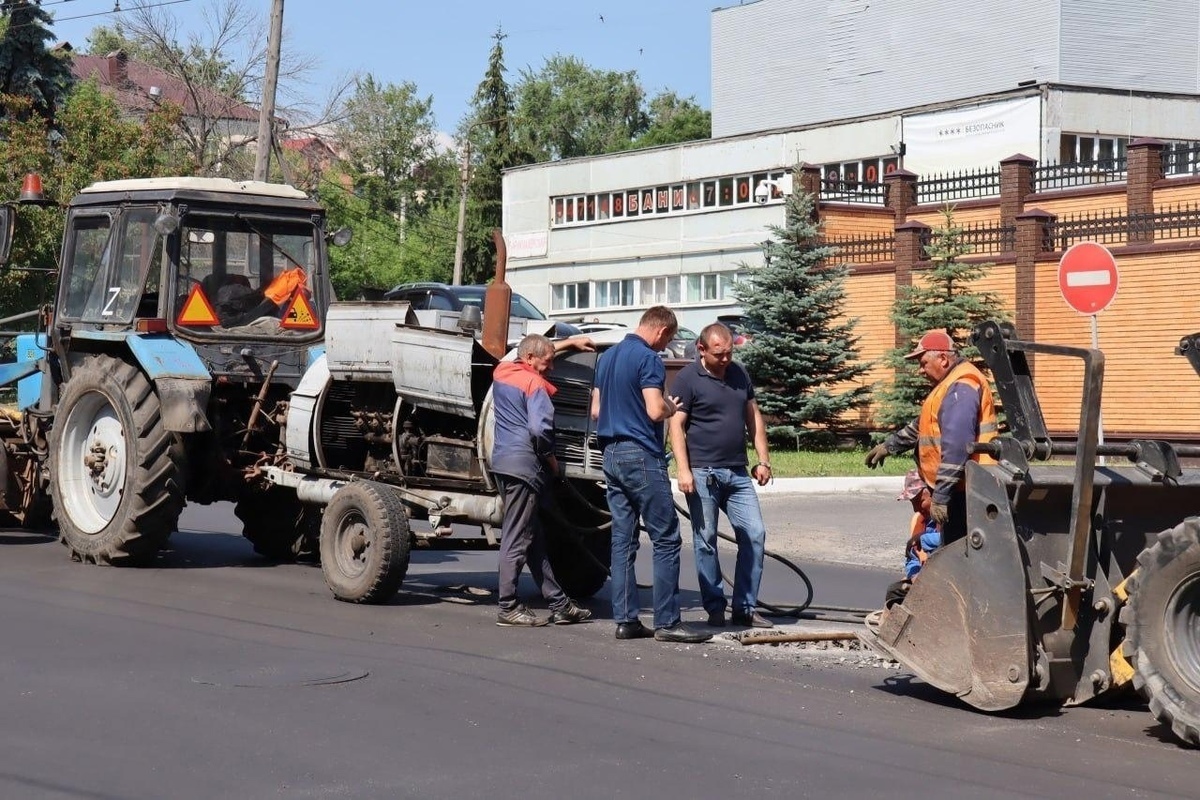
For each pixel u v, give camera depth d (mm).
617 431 8883
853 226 31391
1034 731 6707
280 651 8172
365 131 82375
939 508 7730
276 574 11445
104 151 37906
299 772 5801
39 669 7594
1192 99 42375
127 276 11836
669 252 49344
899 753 6270
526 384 9227
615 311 51312
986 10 50125
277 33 29953
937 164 42781
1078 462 6809
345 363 10500
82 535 11602
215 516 16062
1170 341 23344
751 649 8602
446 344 9758
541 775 5820
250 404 11875
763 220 46312
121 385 11328
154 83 71312
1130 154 28922
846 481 19094
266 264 11969
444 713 6809
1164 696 6422
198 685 7273
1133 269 23797
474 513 9758
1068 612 6957
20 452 13070
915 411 25047
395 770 5852
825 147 45438
